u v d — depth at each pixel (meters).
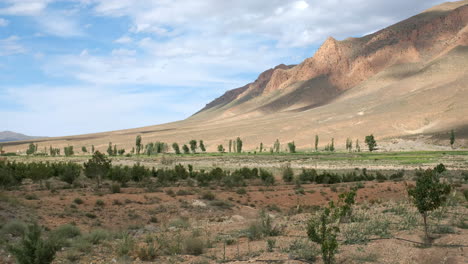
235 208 29.53
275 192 38.25
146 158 131.12
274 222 19.89
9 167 47.34
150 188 38.38
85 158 131.62
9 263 12.02
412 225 15.49
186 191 35.28
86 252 13.92
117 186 35.19
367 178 56.00
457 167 78.19
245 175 56.75
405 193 33.41
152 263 11.80
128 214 24.94
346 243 12.87
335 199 33.69
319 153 150.62
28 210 22.47
